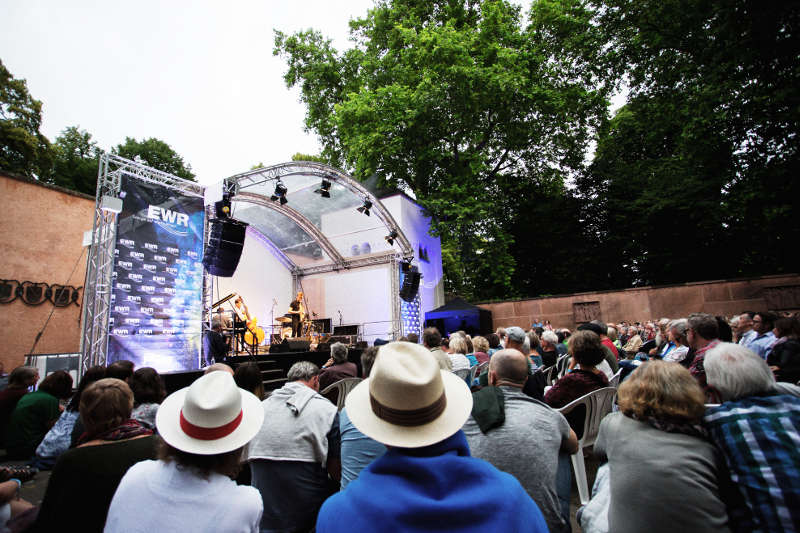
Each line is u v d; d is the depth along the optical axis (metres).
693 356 4.13
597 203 21.81
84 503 1.86
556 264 22.25
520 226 23.03
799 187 12.70
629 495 1.62
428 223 19.78
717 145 13.70
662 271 20.08
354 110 17.41
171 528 1.42
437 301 19.59
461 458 1.03
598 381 3.48
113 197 7.56
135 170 8.44
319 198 14.54
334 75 22.14
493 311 18.80
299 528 2.51
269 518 2.49
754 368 1.72
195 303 8.84
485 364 5.89
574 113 19.28
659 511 1.54
